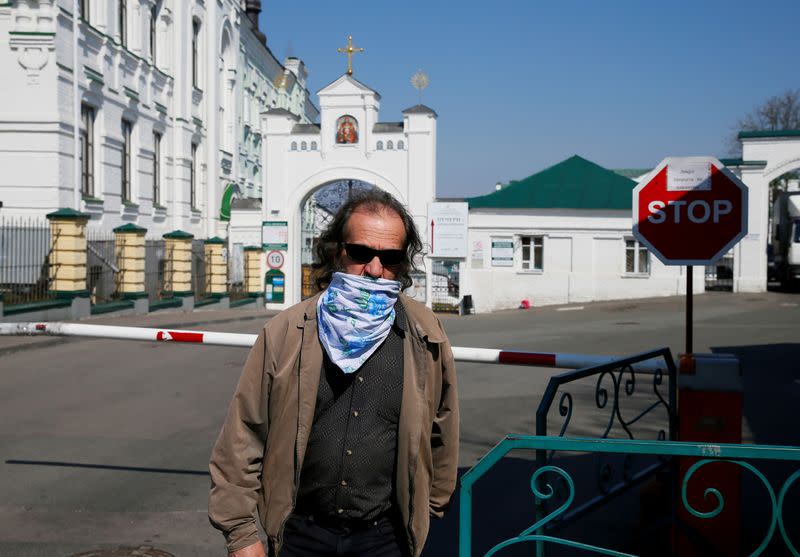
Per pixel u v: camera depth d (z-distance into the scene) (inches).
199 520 212.5
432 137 1277.1
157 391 410.0
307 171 1311.5
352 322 103.3
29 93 824.9
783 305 1049.5
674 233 183.3
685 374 161.8
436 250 1268.5
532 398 394.0
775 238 1542.8
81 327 219.6
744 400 378.0
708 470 162.9
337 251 111.4
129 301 864.3
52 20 816.9
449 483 112.3
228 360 527.8
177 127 1226.6
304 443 103.6
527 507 222.8
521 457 274.4
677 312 999.6
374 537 107.2
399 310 108.5
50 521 210.5
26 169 828.0
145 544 194.9
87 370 480.4
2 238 684.7
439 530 207.5
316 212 1496.1
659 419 333.4
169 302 967.0
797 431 311.9
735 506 161.6
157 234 1149.7
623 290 1267.2
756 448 103.3
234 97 1568.7
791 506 214.7
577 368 187.8
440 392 110.3
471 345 637.9
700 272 1254.3
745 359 530.6
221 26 1444.4
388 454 106.0
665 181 183.8
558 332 762.2
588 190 1300.4
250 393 106.8
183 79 1243.8
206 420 338.0
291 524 108.5
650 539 193.9
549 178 1327.5
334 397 106.0
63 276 722.2
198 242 1112.8
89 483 244.5
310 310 107.3
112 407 366.0
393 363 106.3
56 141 829.2
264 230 1321.4
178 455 278.8
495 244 1299.2
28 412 353.4
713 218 181.3
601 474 164.7
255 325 839.7
